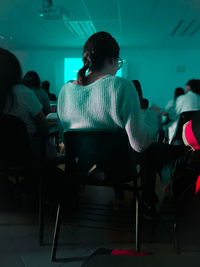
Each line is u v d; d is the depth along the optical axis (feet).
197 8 16.88
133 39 25.94
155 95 31.86
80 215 5.67
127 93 3.55
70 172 3.92
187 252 1.34
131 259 1.32
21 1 16.06
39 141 5.02
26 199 6.68
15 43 28.45
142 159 4.33
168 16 18.56
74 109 3.85
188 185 2.70
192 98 11.32
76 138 3.74
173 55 31.07
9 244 4.37
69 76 31.76
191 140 2.30
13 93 4.62
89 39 3.89
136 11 17.51
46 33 23.89
